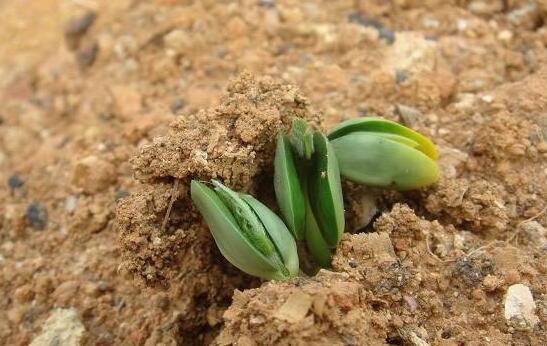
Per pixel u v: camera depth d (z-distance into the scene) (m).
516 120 0.16
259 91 0.15
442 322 0.14
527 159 0.16
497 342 0.14
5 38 0.24
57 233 0.18
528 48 0.18
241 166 0.14
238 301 0.13
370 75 0.18
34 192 0.19
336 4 0.20
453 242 0.15
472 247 0.15
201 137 0.14
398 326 0.14
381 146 0.14
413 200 0.15
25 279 0.17
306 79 0.18
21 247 0.18
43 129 0.21
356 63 0.19
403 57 0.18
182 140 0.14
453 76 0.18
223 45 0.20
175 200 0.14
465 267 0.14
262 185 0.15
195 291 0.15
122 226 0.14
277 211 0.15
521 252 0.14
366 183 0.14
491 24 0.19
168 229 0.14
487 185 0.15
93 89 0.21
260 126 0.14
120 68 0.21
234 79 0.15
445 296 0.14
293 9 0.20
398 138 0.14
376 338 0.13
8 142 0.21
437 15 0.19
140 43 0.21
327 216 0.14
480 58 0.18
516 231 0.15
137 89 0.20
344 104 0.18
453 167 0.16
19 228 0.18
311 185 0.14
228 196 0.13
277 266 0.13
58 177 0.19
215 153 0.14
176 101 0.19
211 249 0.15
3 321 0.17
